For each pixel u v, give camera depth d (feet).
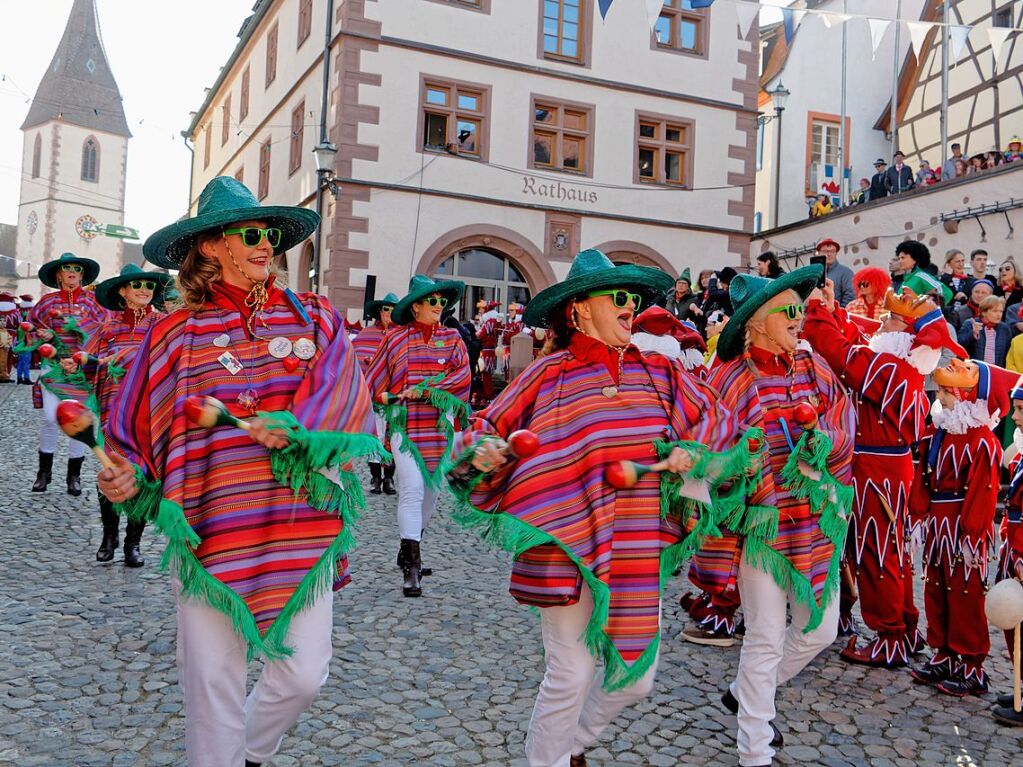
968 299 31.71
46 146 242.37
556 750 9.36
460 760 10.78
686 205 66.39
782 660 11.78
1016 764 11.40
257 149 79.77
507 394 9.55
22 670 12.89
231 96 92.58
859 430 14.76
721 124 67.46
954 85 65.87
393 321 20.04
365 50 57.67
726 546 11.27
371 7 57.77
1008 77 60.03
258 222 8.71
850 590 16.14
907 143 72.59
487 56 60.64
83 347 20.01
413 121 58.85
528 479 9.25
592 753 11.21
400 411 18.44
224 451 8.25
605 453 9.30
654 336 15.72
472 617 16.51
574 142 64.08
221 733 8.33
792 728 12.31
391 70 58.29
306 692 8.45
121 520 23.79
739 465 9.82
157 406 8.36
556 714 9.29
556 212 62.49
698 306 36.73
